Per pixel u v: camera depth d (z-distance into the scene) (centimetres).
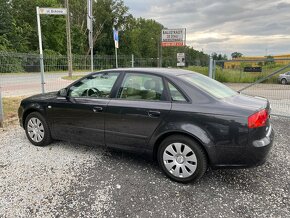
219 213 284
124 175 371
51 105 457
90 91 429
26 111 493
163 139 361
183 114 339
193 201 307
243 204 301
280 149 476
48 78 1277
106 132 404
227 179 363
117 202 303
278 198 314
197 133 328
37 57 879
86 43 5409
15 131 581
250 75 992
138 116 369
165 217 277
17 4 4203
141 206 296
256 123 315
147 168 396
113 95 402
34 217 275
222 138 321
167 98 358
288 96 938
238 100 360
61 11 1055
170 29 1998
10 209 288
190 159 340
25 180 353
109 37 5481
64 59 1391
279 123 675
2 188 331
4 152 454
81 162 414
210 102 338
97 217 276
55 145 491
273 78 945
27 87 1273
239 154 319
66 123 446
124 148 396
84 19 5341
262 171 388
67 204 298
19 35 3859
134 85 389
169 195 320
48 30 4569
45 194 319
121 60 1439
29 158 428
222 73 1058
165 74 374
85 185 341
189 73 411
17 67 962
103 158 432
